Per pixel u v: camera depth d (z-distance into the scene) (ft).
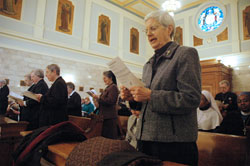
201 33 34.91
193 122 3.73
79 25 30.30
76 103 13.39
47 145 4.78
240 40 30.45
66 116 9.55
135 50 39.11
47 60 25.84
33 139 5.09
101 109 10.63
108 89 10.69
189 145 3.62
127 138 7.81
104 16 34.04
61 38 27.84
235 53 30.30
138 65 39.06
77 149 3.68
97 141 3.77
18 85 22.94
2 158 7.66
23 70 23.54
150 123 3.72
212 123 8.52
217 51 32.58
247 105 8.96
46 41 25.95
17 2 24.11
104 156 3.24
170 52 4.05
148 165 3.04
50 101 8.77
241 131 8.04
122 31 36.76
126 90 4.45
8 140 7.84
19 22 23.98
